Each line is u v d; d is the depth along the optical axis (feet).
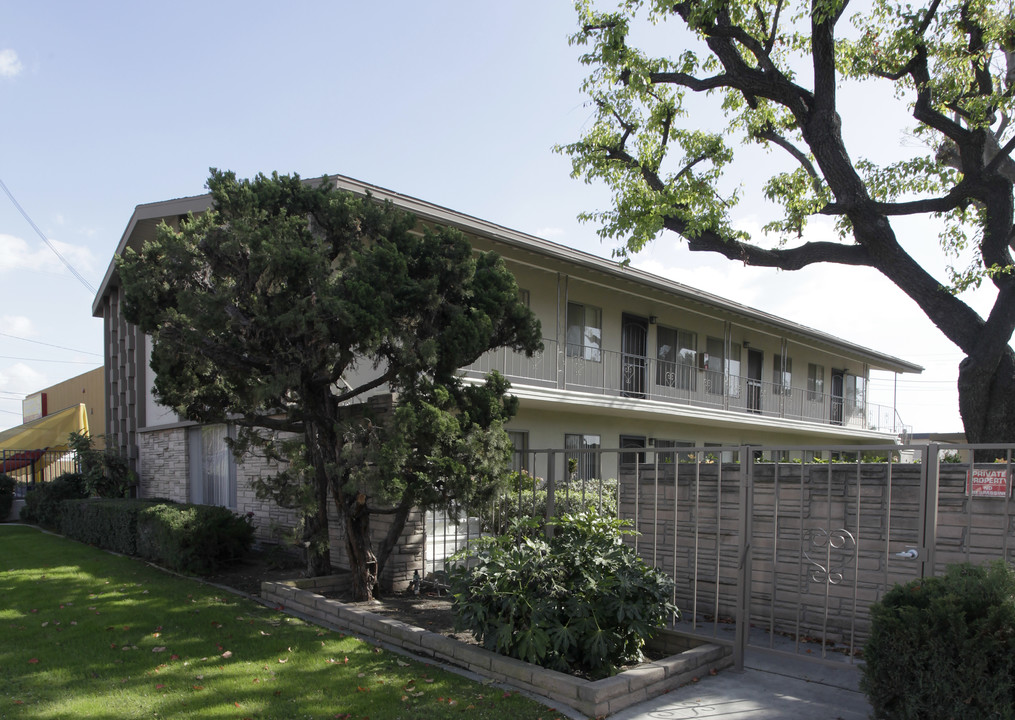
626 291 48.88
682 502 24.16
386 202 24.66
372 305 20.84
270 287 21.79
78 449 54.13
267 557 32.37
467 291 23.56
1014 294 29.45
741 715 15.29
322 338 20.83
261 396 20.98
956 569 14.23
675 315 59.52
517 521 21.04
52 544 40.55
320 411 23.72
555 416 47.39
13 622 22.08
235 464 41.37
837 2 28.73
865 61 35.04
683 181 34.81
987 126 31.89
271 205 23.08
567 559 18.42
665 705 15.87
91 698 15.60
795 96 32.07
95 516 39.75
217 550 31.14
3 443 69.10
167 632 20.89
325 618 22.86
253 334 21.63
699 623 22.63
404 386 22.70
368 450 21.26
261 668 17.66
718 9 30.60
